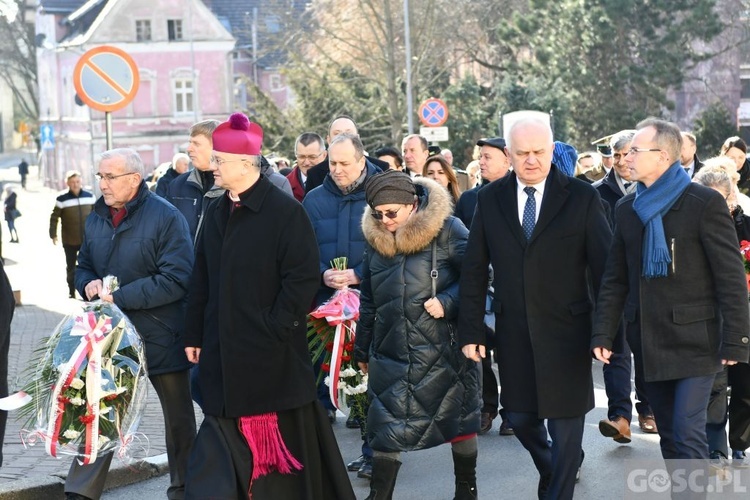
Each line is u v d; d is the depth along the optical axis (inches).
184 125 2824.8
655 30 1956.2
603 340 259.9
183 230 289.4
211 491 244.2
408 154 450.9
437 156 401.4
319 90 1854.1
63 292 871.1
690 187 256.7
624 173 418.9
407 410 277.4
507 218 266.1
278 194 253.6
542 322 263.7
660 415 267.1
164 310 287.7
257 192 252.2
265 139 1859.0
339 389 315.3
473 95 1892.2
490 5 2079.2
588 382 268.1
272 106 1871.3
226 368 249.4
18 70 3686.0
